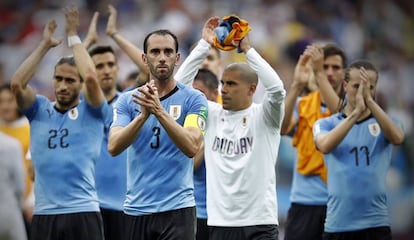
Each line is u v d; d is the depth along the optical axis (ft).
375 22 282.77
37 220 116.57
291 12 267.80
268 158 110.01
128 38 253.44
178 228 100.78
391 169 195.72
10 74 255.91
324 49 130.72
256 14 262.88
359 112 112.37
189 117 101.24
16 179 127.24
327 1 276.62
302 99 129.70
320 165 126.72
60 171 115.96
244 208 108.99
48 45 118.01
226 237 109.40
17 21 273.75
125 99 103.45
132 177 102.73
